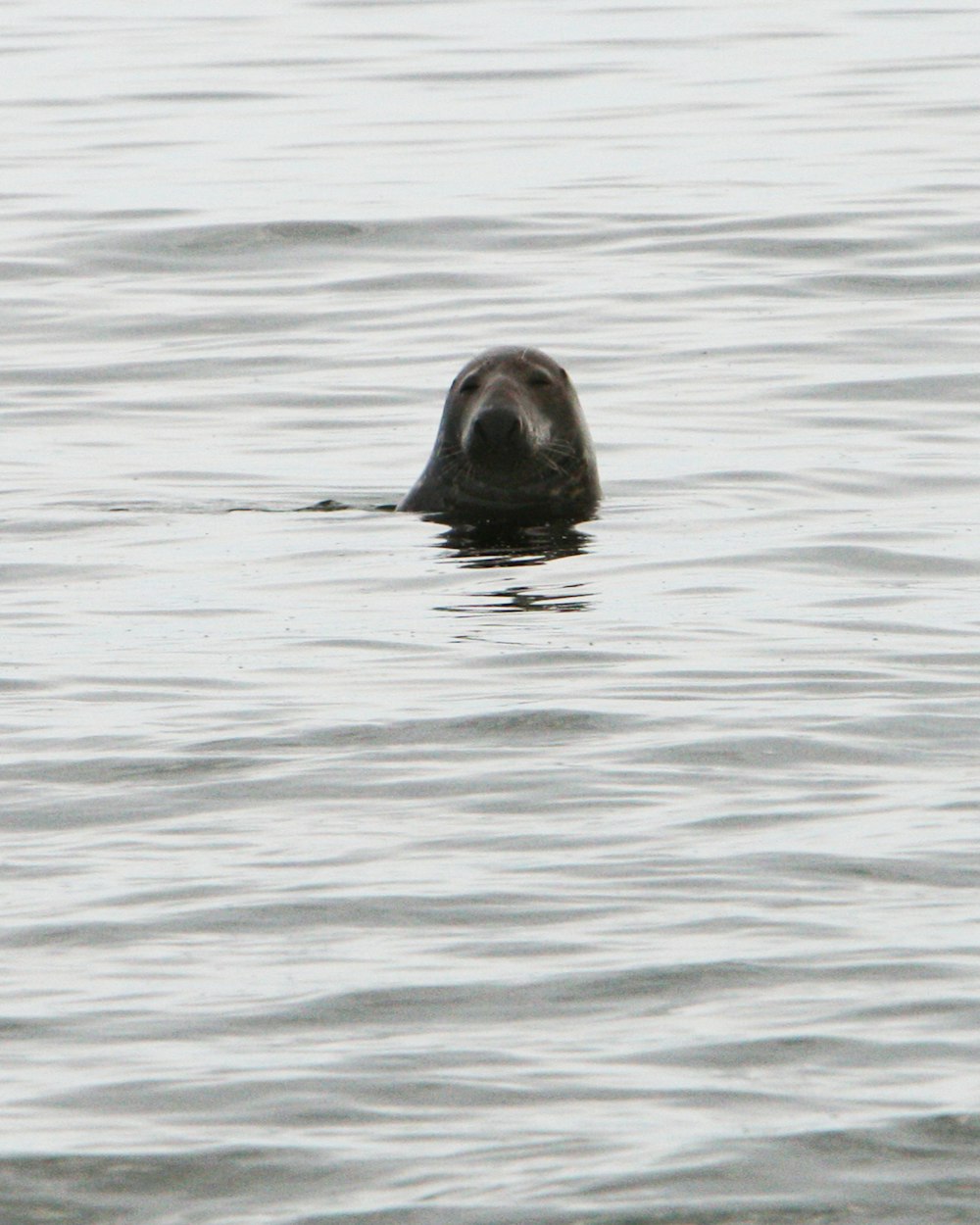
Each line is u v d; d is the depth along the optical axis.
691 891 24.31
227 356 62.84
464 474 47.28
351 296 69.00
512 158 86.12
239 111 96.25
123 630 37.03
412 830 26.55
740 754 29.45
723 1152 18.14
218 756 29.67
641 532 44.78
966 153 85.25
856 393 57.34
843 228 74.50
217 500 48.59
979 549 42.44
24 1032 20.80
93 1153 18.36
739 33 114.88
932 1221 17.06
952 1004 21.08
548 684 33.09
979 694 32.31
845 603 38.38
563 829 26.48
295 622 37.44
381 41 113.62
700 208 77.81
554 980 21.89
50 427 55.69
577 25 117.88
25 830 26.77
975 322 64.12
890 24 116.81
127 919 23.67
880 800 27.41
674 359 61.28
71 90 101.19
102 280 70.69
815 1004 21.19
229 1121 18.92
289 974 22.14
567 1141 18.42
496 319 65.94
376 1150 18.36
